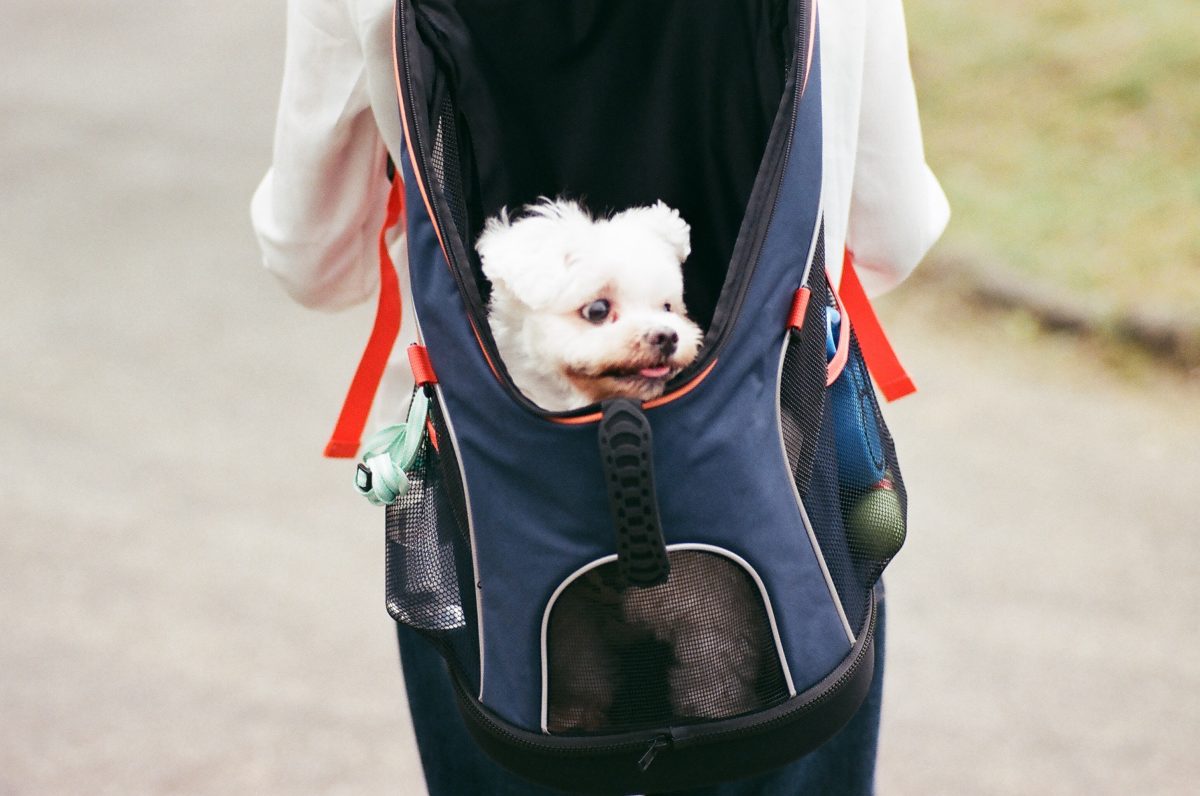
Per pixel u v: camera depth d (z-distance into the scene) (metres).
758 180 1.37
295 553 3.45
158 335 4.93
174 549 3.48
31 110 7.94
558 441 1.31
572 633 1.38
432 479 1.50
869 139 1.61
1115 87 5.78
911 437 4.00
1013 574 3.25
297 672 2.96
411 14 1.45
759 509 1.35
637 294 1.52
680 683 1.38
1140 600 3.13
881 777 2.58
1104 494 3.62
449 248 1.37
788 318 1.38
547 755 1.42
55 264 5.69
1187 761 2.60
